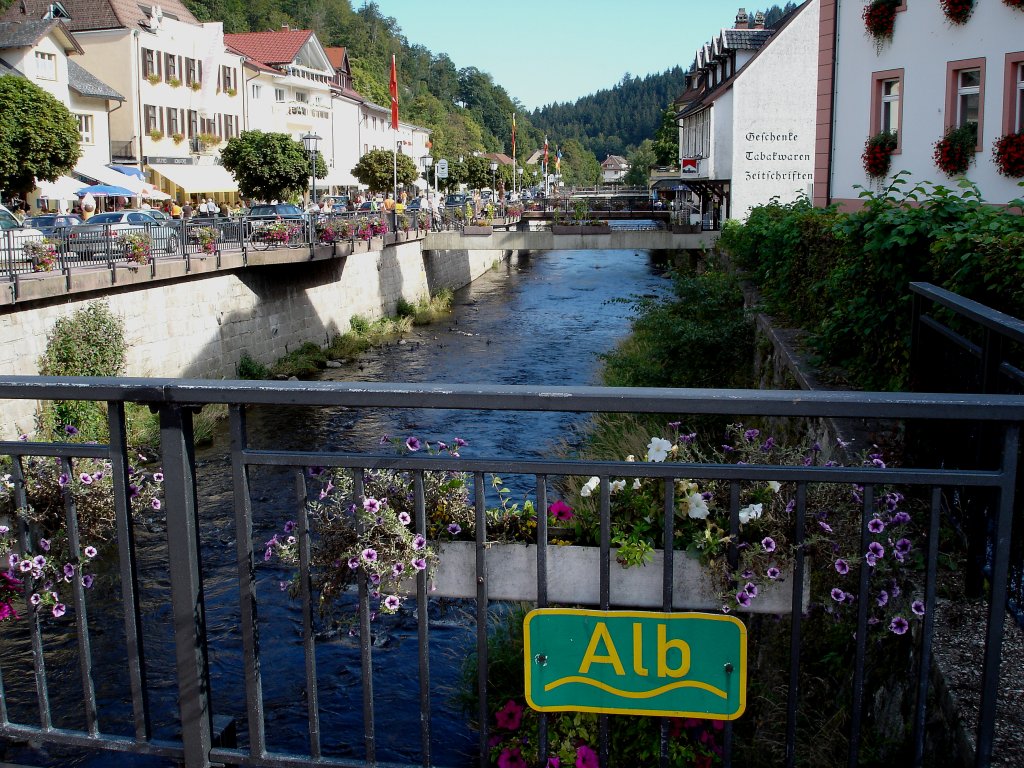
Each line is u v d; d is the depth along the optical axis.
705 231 38.19
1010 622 3.93
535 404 2.50
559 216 40.22
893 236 7.41
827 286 10.63
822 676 4.42
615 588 3.02
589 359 26.97
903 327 7.72
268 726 6.98
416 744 6.46
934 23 17.59
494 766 3.98
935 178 17.80
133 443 14.56
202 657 2.85
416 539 2.90
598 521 3.18
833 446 6.81
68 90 42.84
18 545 3.24
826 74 20.83
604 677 2.79
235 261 23.66
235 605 9.22
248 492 2.81
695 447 3.58
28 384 2.75
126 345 18.45
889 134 18.94
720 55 49.69
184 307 21.88
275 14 116.50
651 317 17.45
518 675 5.92
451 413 18.77
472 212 43.78
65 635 8.66
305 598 2.87
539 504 2.72
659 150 93.06
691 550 2.94
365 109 84.12
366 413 19.03
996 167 16.17
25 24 41.66
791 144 43.50
